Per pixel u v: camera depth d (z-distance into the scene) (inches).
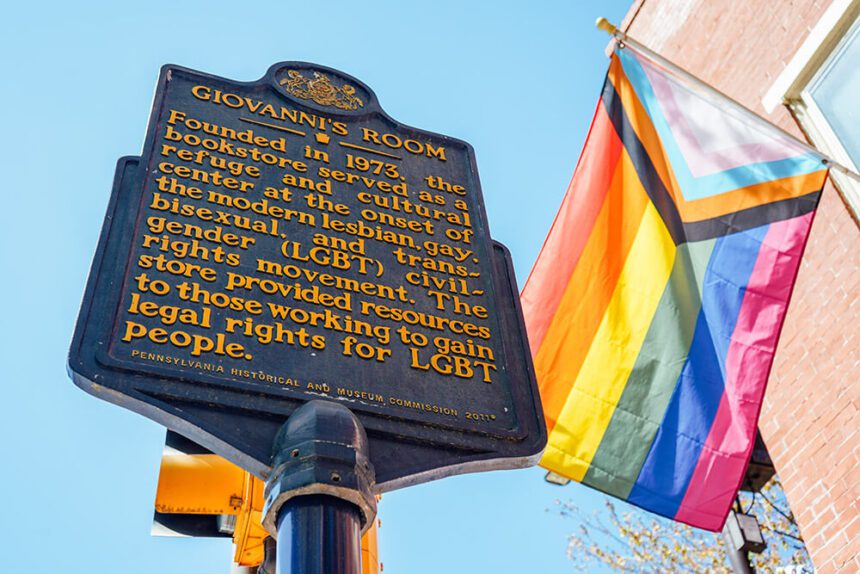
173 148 211.5
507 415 183.9
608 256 256.8
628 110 265.0
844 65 315.9
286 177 217.9
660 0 406.0
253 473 160.7
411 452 170.2
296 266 194.9
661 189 252.4
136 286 175.9
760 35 351.3
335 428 158.4
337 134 238.4
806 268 312.3
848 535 270.4
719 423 220.8
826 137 316.2
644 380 235.8
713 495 215.5
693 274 238.2
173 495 239.1
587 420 239.9
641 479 225.5
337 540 147.3
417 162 240.5
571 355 251.9
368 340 185.3
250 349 173.0
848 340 291.1
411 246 213.5
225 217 199.2
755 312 223.5
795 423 300.2
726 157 242.8
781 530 546.9
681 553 594.6
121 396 158.1
